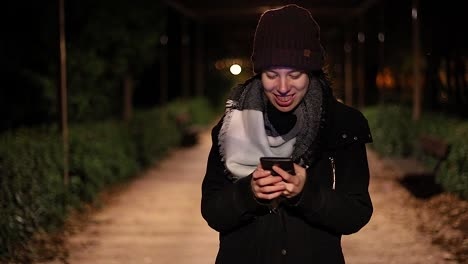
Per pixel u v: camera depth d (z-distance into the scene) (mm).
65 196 8969
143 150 14875
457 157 9883
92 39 12719
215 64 36719
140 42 14844
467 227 7824
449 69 14836
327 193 2197
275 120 2279
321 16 30922
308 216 2211
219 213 2262
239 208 2217
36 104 11844
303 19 2205
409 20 18656
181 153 18891
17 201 7086
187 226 8734
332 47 40875
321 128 2260
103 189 11117
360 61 27391
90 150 10773
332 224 2229
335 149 2307
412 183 11297
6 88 11688
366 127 2322
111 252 7281
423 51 16172
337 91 2482
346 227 2248
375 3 23391
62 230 8141
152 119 17391
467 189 8977
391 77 20938
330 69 2369
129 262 6867
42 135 9203
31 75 11648
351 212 2232
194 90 34000
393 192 10797
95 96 13492
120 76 15258
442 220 8336
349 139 2283
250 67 2400
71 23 12508
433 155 11453
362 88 27266
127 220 9070
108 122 13398
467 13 14188
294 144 2271
